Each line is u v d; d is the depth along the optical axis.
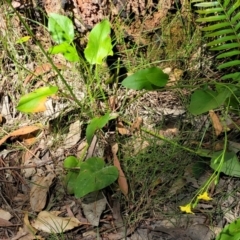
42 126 0.56
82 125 0.56
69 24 0.54
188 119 0.56
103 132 0.54
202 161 0.52
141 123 0.55
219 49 0.55
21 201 0.51
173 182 0.51
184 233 0.47
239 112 0.54
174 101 0.58
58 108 0.58
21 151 0.55
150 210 0.49
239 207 0.49
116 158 0.52
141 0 0.57
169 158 0.52
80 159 0.52
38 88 0.57
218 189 0.50
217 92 0.51
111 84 0.58
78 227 0.48
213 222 0.48
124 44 0.58
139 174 0.51
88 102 0.57
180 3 0.58
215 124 0.53
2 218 0.49
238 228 0.43
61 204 0.50
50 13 0.56
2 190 0.52
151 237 0.47
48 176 0.52
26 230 0.48
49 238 0.47
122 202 0.50
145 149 0.53
